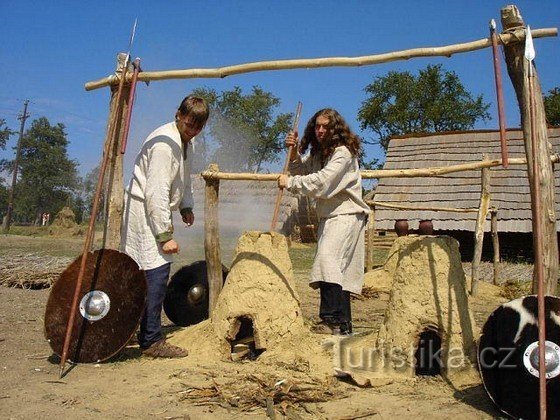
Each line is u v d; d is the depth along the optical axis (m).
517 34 4.81
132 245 5.15
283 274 5.21
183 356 5.05
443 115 48.72
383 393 4.17
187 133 5.15
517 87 4.88
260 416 3.67
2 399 3.95
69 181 92.06
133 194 5.17
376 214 22.19
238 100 57.47
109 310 4.93
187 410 3.75
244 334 5.62
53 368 4.77
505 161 4.36
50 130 93.69
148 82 5.82
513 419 3.70
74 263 5.00
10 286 10.39
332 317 5.29
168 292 6.39
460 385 4.38
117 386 4.24
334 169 5.17
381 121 51.09
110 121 5.91
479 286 11.64
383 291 10.39
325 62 5.45
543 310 3.55
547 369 3.67
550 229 4.70
